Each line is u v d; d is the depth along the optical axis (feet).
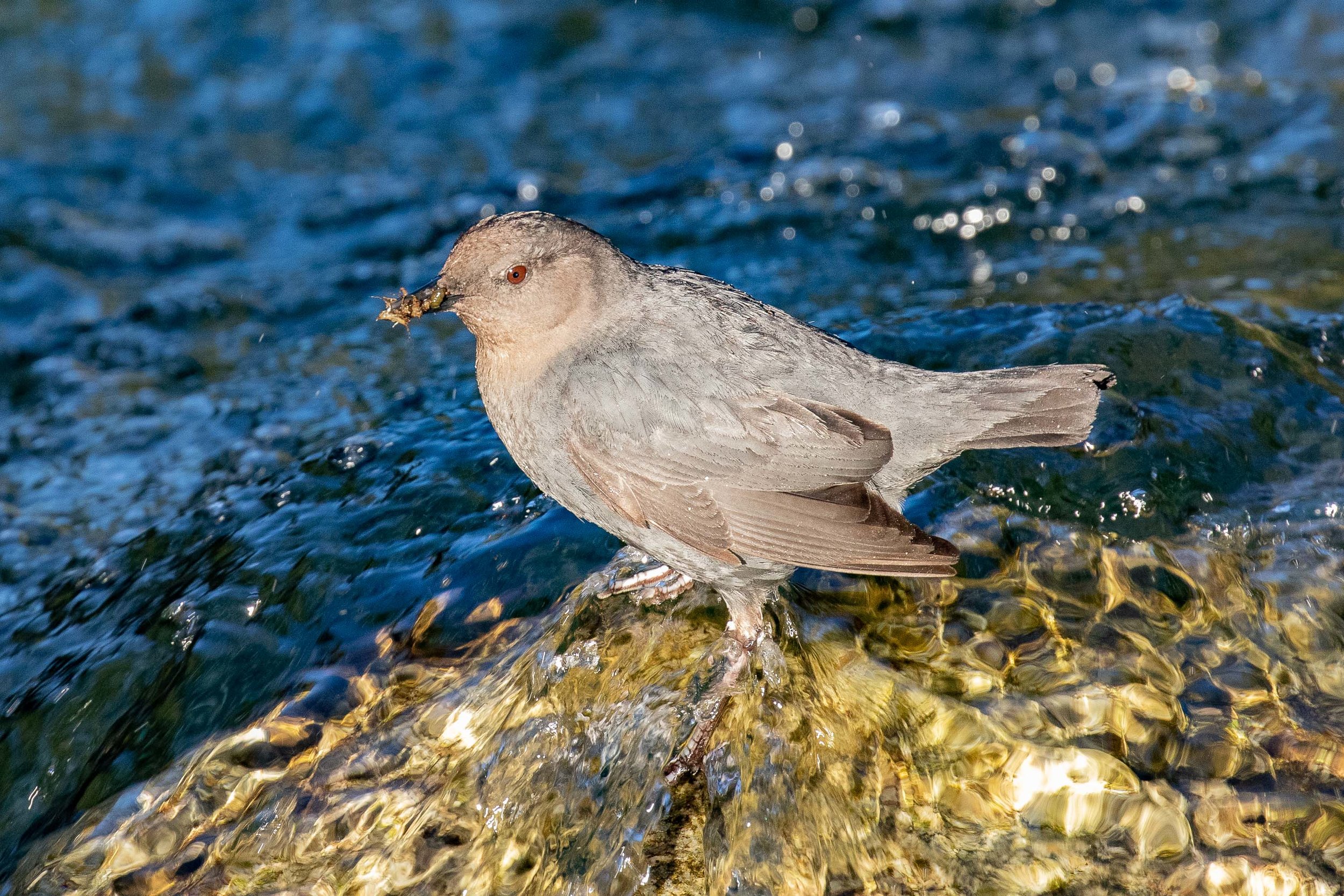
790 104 57.88
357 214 52.01
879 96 58.03
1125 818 24.12
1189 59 59.06
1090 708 25.81
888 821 24.25
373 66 61.05
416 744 26.58
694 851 24.27
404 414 38.96
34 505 37.52
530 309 27.66
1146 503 30.17
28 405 42.22
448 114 58.18
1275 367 33.60
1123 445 31.40
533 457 28.78
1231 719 25.67
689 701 26.43
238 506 34.30
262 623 29.84
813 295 43.57
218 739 27.43
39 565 34.88
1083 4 63.00
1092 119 53.78
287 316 46.47
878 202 49.19
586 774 25.53
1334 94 53.93
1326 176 48.37
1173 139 51.80
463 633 28.91
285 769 26.48
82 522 36.60
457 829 25.02
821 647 27.45
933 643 27.45
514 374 28.48
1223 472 30.78
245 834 25.49
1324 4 61.26
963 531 30.04
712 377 26.81
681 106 58.18
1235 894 22.99
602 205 50.96
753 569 26.50
